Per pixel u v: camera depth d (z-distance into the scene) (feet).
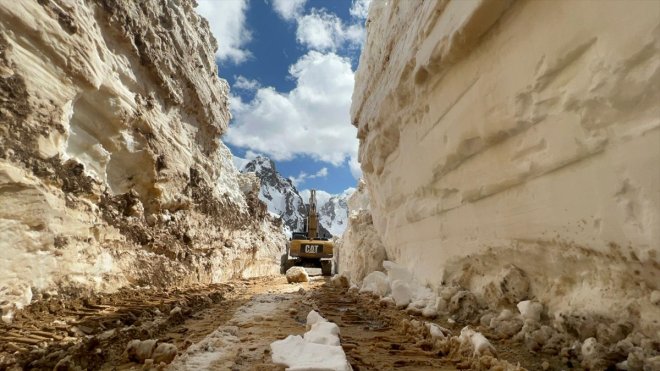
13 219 15.52
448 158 19.20
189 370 10.76
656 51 8.26
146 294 23.75
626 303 9.98
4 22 15.84
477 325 15.98
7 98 15.74
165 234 32.30
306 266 74.18
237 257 56.85
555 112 11.54
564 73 11.07
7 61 15.83
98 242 22.21
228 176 65.21
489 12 13.75
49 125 18.11
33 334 12.85
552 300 13.02
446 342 13.00
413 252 27.78
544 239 12.79
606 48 9.35
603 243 10.19
